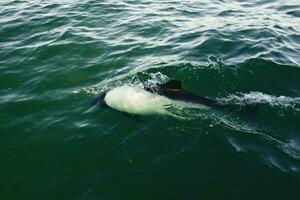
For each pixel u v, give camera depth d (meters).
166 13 6.36
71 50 4.91
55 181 3.02
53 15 5.99
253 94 4.05
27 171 3.12
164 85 3.66
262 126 3.49
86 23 5.74
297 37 5.74
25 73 4.41
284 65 4.63
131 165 3.10
